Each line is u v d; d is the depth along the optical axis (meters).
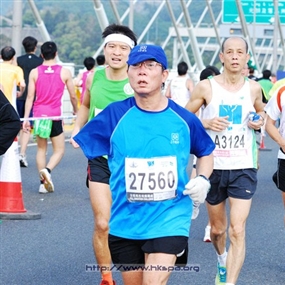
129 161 6.44
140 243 6.47
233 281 8.35
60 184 16.97
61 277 9.27
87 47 85.56
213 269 9.85
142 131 6.45
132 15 41.66
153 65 6.38
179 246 6.35
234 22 65.69
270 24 67.25
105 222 8.23
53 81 15.73
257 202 15.45
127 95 9.24
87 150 6.58
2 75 16.72
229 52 8.90
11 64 16.94
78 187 16.61
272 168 21.53
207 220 13.24
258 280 9.41
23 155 19.36
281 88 9.45
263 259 10.46
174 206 6.45
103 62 22.56
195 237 11.80
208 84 9.02
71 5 88.56
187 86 21.09
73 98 16.00
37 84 15.79
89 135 6.56
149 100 6.45
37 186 16.52
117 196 6.51
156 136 6.44
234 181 8.79
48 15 86.06
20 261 9.99
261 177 19.47
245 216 8.63
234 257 8.43
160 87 6.46
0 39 51.62
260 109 9.16
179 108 6.54
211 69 13.60
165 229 6.35
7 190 12.88
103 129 6.54
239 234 8.51
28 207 13.95
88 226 12.40
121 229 6.46
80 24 87.25
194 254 10.66
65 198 15.07
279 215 13.95
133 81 6.41
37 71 15.84
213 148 6.68
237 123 8.91
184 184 6.50
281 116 9.52
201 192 6.36
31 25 76.81
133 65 6.40
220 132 8.87
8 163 12.90
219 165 8.81
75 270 9.62
